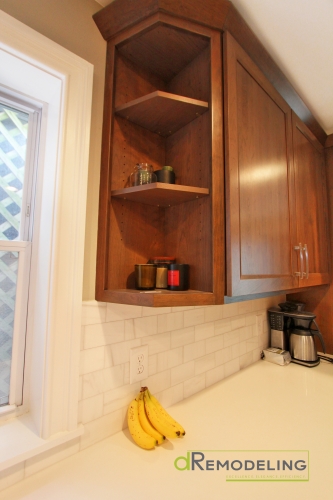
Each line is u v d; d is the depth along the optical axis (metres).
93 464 0.69
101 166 0.82
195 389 1.10
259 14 0.84
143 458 0.72
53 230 0.71
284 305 1.61
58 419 0.69
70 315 0.72
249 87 0.92
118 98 0.85
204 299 0.73
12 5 0.65
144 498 0.60
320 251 1.50
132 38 0.81
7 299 0.77
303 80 1.16
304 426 0.87
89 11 0.81
